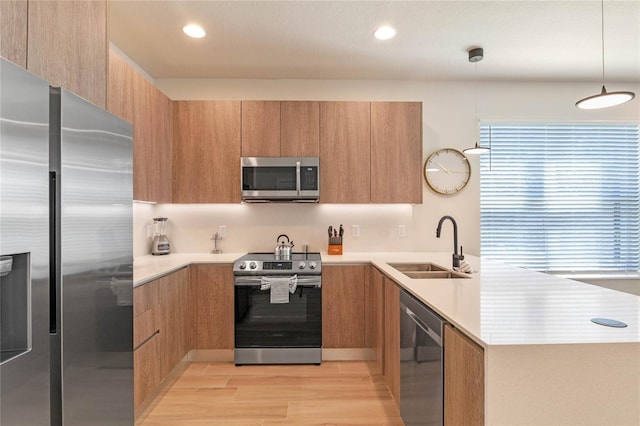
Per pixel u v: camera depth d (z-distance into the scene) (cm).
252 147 333
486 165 384
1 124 87
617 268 386
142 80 270
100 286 131
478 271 241
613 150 388
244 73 355
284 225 368
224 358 312
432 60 327
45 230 101
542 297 162
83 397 121
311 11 248
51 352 110
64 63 141
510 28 271
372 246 370
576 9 246
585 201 386
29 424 97
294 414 225
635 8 244
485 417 106
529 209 386
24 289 96
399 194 338
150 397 241
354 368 295
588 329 117
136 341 213
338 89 372
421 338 168
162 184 310
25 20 120
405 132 339
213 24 264
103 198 133
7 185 88
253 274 303
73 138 116
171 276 267
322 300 310
